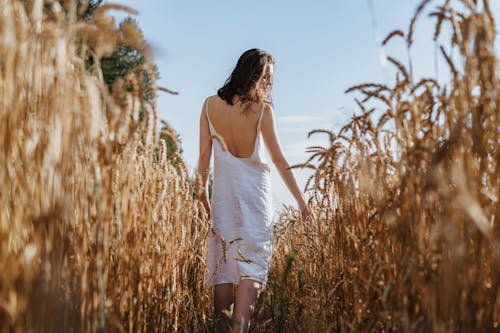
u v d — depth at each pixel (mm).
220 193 2795
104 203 1561
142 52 1509
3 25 1215
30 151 1295
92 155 1481
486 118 1394
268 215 2797
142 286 1947
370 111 1811
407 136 1583
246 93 2789
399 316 1525
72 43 1452
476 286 1321
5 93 1241
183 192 2553
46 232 1278
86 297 1518
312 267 2861
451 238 1271
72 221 1474
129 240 1789
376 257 1749
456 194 1342
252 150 2799
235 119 2814
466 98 1375
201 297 3141
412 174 1533
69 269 1489
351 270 1938
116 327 1676
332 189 2365
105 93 1513
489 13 1363
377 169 1810
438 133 1524
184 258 2686
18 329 1201
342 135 2043
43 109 1332
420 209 1457
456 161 1405
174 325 2373
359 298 1880
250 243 2713
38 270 1258
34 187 1297
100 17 1400
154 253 2051
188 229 2705
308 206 2756
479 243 1351
